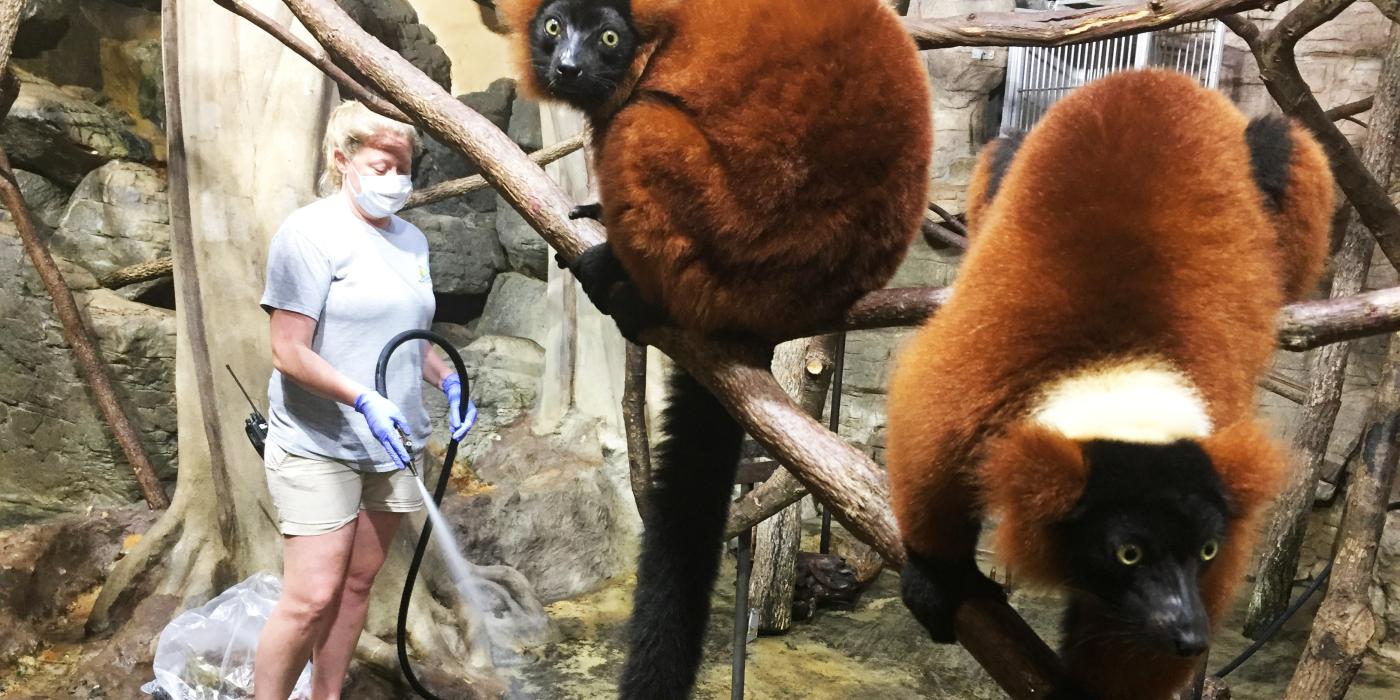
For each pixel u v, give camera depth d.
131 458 5.62
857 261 2.21
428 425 3.77
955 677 5.13
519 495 6.01
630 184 2.09
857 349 7.36
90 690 4.31
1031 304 1.67
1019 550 1.56
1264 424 1.62
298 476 3.42
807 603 5.79
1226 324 1.69
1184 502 1.46
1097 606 1.58
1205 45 6.43
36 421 6.16
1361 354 6.33
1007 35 3.31
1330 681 3.63
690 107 2.10
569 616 5.73
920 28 3.40
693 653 2.54
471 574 5.48
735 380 2.21
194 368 4.94
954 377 1.65
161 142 6.65
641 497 4.68
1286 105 3.09
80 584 5.13
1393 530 5.73
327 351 3.38
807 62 2.07
